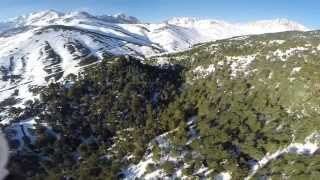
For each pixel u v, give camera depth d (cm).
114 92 11088
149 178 8019
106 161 8938
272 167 7125
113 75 11688
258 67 10488
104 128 10062
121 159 8906
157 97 10788
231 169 7431
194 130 8975
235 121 8788
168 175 7956
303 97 8794
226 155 7762
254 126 8500
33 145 9625
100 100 10862
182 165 8088
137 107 10381
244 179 7175
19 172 8519
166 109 10069
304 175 6406
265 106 9031
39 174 8644
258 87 9719
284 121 8431
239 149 7988
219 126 8800
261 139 8056
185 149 8412
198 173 7700
